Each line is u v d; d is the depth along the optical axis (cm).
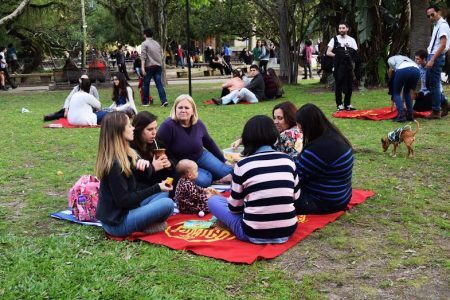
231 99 1274
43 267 354
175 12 3139
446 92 1266
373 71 1517
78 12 2627
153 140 479
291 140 523
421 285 325
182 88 1848
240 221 399
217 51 4434
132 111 998
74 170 648
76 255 375
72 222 456
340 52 1019
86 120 985
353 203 478
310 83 1928
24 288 324
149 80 1275
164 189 420
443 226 423
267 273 343
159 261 362
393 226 429
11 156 732
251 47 4438
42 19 2491
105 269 349
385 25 1490
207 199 464
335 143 428
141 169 429
